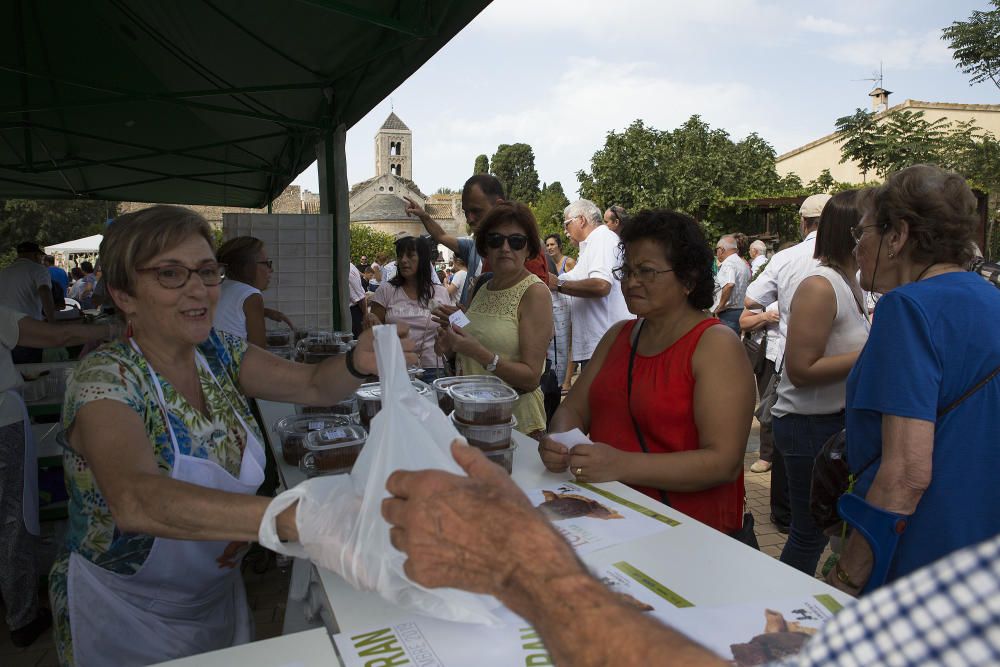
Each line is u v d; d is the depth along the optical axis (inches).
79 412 51.8
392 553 33.5
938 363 55.0
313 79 191.6
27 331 109.3
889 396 55.7
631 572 45.6
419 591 35.3
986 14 881.5
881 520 56.8
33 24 173.0
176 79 203.2
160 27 164.7
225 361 68.4
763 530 154.6
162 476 47.1
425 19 116.3
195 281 56.4
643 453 68.5
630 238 75.6
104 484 48.2
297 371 70.4
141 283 55.7
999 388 53.8
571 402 85.1
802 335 100.2
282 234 214.5
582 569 22.3
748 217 760.3
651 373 74.7
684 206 1072.8
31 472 113.3
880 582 57.2
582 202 205.3
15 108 163.9
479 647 37.3
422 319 178.4
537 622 21.5
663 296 73.8
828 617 39.6
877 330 58.1
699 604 41.3
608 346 85.6
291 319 218.8
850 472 67.4
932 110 1034.1
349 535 34.9
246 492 60.6
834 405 100.1
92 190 353.1
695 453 67.7
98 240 681.0
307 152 250.4
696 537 51.6
